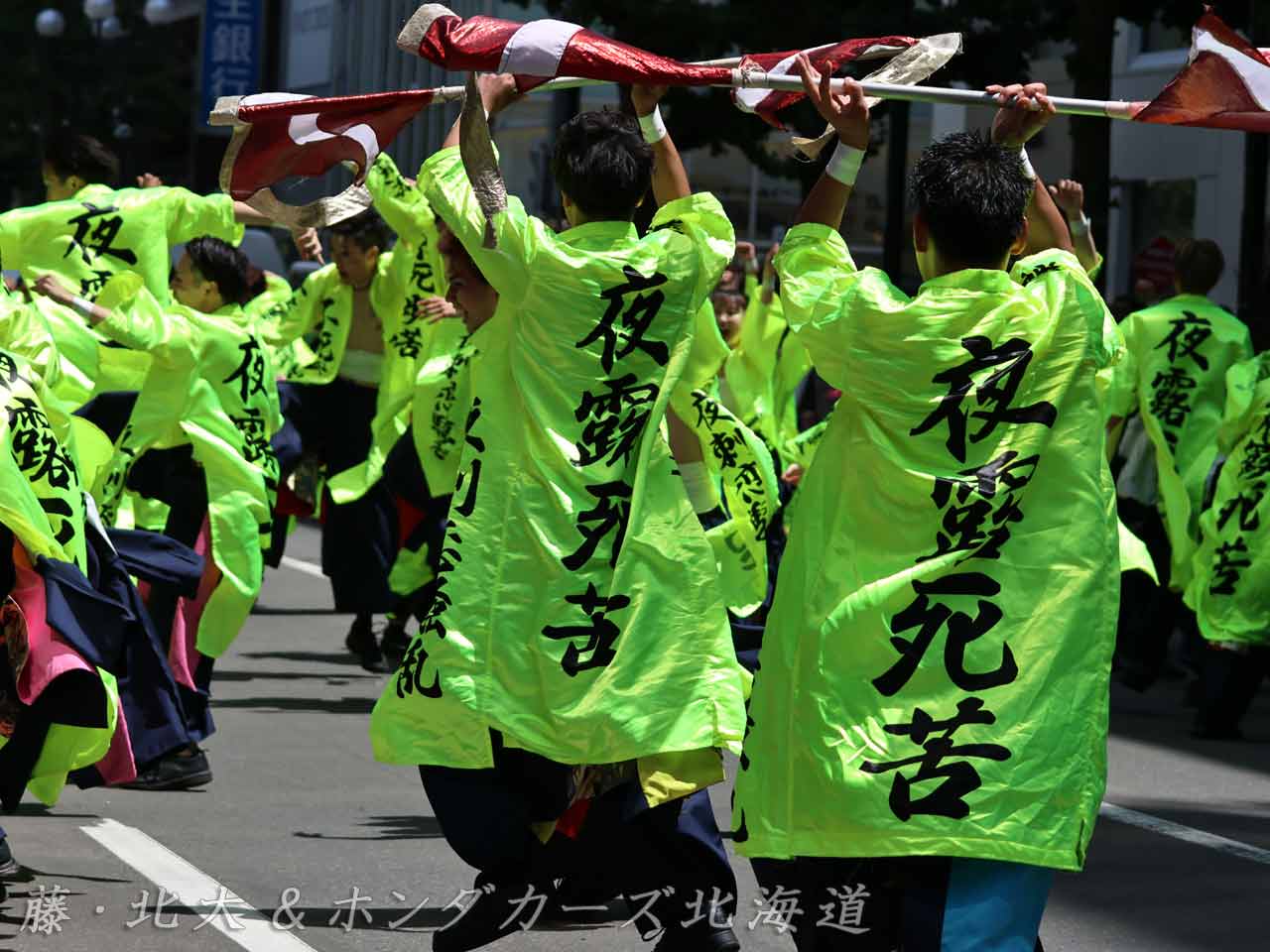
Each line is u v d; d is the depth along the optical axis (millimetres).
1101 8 20938
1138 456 15117
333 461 14320
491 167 6242
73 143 11531
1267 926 7961
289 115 6613
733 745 6496
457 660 6469
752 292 12875
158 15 43938
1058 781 5277
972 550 5355
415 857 8641
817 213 5793
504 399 6586
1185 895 8453
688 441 8914
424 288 14000
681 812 6570
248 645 15461
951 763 5254
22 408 7348
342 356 14359
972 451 5379
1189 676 16203
